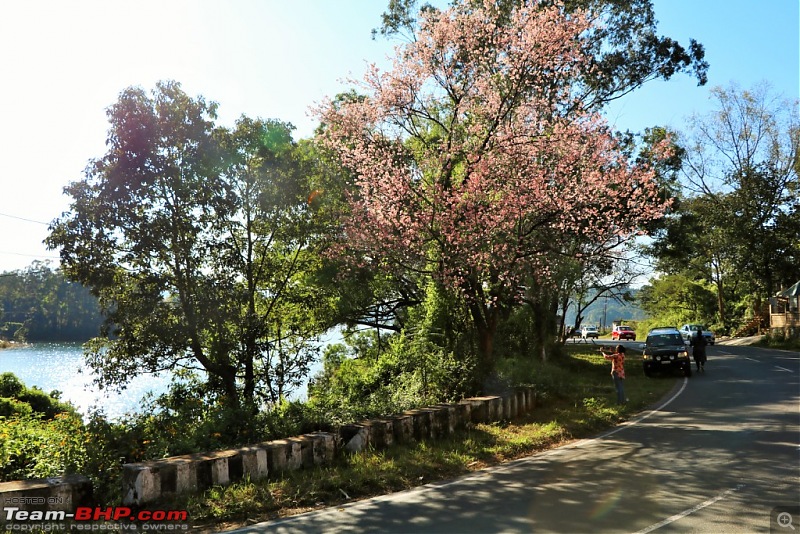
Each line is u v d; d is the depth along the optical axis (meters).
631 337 60.44
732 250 54.91
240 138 15.12
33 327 78.88
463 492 8.05
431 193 16.39
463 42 16.30
